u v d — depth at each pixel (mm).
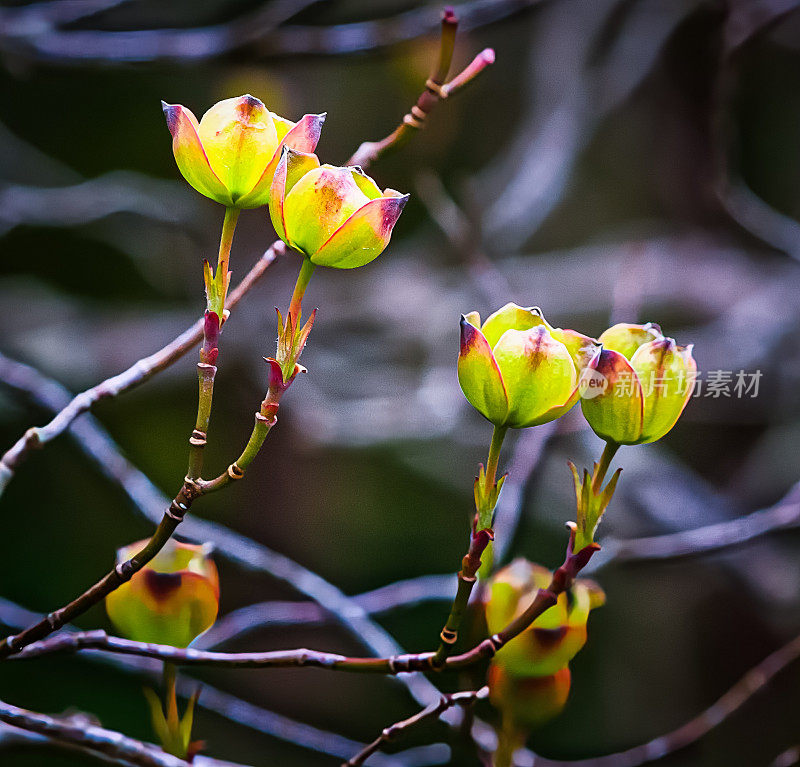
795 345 2150
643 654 2322
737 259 2467
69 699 1925
